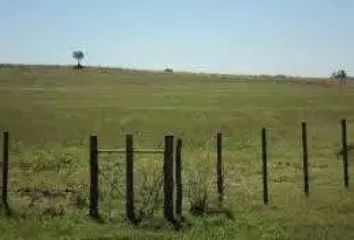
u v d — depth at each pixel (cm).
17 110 6844
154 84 11538
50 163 3325
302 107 7656
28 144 4909
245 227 1756
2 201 1944
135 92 9512
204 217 1850
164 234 1655
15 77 11481
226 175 2981
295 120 6744
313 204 2100
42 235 1627
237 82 12325
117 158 3522
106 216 1848
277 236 1666
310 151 4272
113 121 6394
